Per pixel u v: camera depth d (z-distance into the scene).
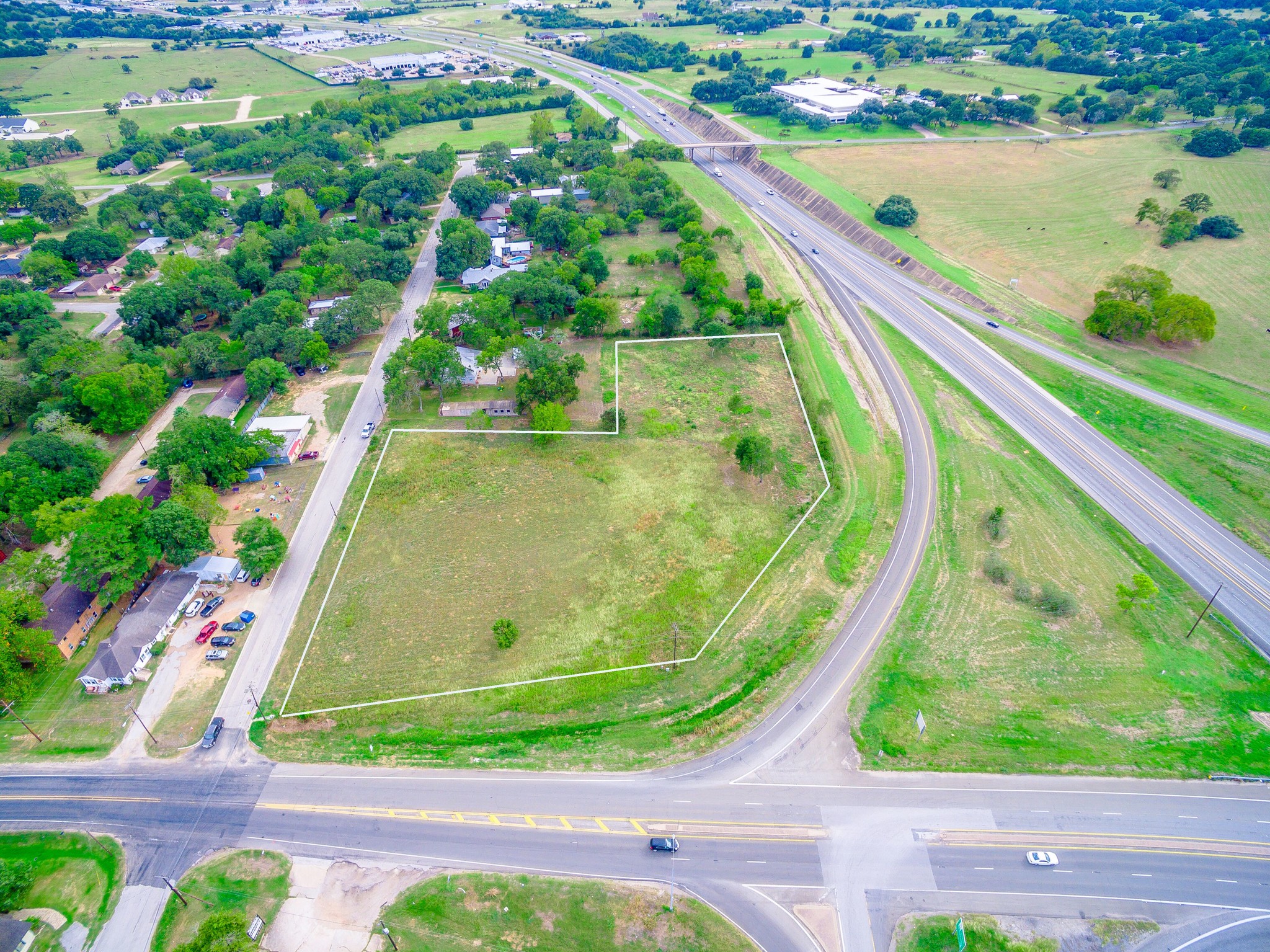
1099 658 85.69
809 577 97.31
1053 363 144.62
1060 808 69.69
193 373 141.88
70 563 88.19
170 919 62.41
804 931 61.09
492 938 60.91
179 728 78.50
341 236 184.50
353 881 64.94
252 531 95.19
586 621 90.56
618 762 74.62
